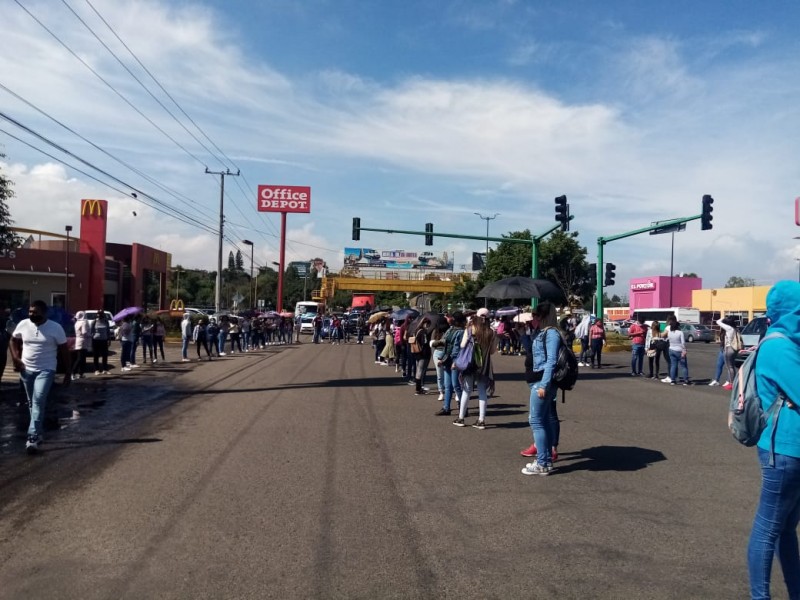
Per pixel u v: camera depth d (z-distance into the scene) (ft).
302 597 14.26
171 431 32.76
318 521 19.19
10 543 17.34
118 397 45.57
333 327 135.95
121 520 19.15
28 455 27.40
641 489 22.72
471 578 15.30
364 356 90.99
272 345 123.65
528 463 26.27
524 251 160.76
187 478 23.72
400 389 50.67
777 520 12.35
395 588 14.75
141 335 73.51
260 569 15.71
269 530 18.38
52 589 14.55
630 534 18.26
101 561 16.15
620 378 61.72
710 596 14.39
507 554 16.78
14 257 144.36
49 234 147.13
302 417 37.09
